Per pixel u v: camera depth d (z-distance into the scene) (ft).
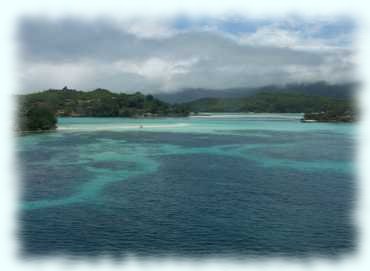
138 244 92.17
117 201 126.72
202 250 89.04
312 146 270.67
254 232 99.50
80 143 287.48
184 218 109.81
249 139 322.96
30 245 91.71
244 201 126.93
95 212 115.14
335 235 97.86
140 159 210.79
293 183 152.87
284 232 99.76
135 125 535.19
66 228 102.17
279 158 215.51
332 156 222.69
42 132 394.11
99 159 209.67
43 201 126.62
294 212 115.65
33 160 205.26
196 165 192.75
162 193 136.87
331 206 121.70
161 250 88.99
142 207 120.06
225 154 231.50
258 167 187.62
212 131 417.90
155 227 102.73
